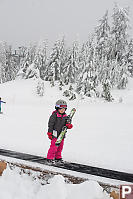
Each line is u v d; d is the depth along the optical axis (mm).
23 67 47594
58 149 4367
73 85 40375
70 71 41688
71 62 41562
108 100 32719
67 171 3629
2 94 37938
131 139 7918
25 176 3832
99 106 25734
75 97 34031
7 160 4184
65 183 3465
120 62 37719
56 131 4262
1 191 3494
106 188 3146
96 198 3014
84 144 7055
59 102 4297
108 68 36312
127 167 4621
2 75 52062
